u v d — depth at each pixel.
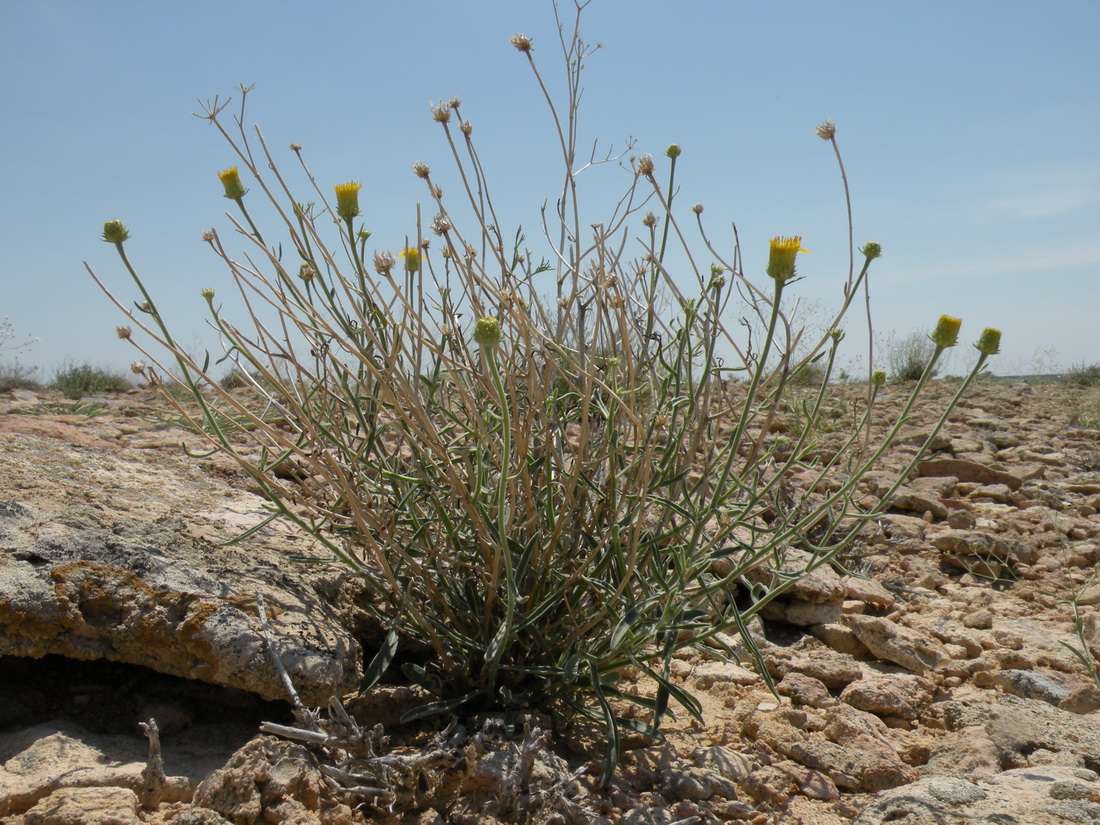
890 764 0.52
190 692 0.53
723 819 0.48
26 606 0.47
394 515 0.53
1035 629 0.77
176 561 0.54
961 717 0.59
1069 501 1.24
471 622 0.54
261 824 0.41
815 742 0.54
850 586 0.82
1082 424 1.94
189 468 0.81
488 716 0.51
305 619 0.53
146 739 0.49
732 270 0.45
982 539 0.97
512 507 0.49
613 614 0.47
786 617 0.78
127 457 0.80
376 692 0.53
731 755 0.53
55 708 0.50
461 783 0.45
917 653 0.69
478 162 0.51
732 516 0.61
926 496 1.13
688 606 0.55
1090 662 0.64
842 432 1.49
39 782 0.42
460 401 0.59
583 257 0.50
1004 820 0.43
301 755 0.44
